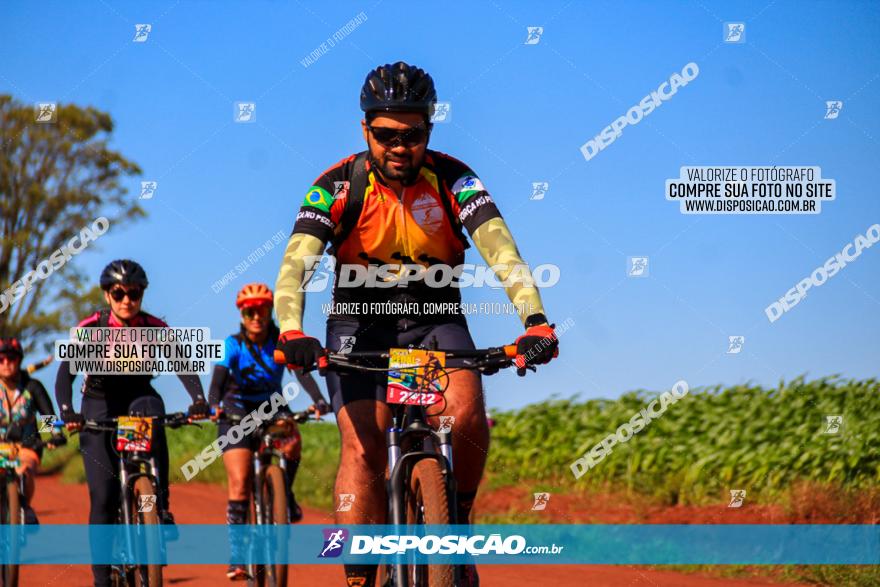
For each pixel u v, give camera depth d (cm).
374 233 677
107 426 885
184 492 2148
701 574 1132
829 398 1605
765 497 1360
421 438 600
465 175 684
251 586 930
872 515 1194
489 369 632
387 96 641
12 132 3672
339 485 628
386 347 684
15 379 1059
